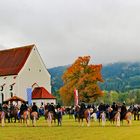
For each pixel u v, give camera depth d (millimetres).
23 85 151125
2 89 153750
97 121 81062
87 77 146750
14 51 161625
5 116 79375
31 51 154625
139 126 63656
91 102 146375
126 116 67188
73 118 98562
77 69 148875
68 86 149000
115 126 64188
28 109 72562
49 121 68062
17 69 151875
